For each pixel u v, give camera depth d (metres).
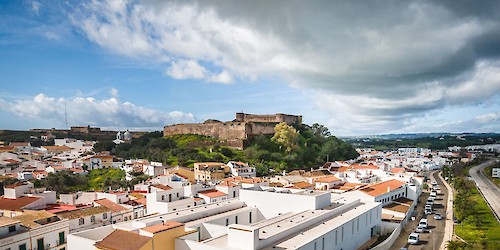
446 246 79.94
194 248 51.78
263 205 79.19
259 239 52.25
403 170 178.75
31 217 67.50
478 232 90.94
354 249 72.25
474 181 189.38
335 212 74.75
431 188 169.88
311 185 128.12
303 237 57.22
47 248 64.56
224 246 52.44
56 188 139.50
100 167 183.88
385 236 86.75
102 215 81.69
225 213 72.81
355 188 117.44
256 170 173.38
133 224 58.81
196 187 104.31
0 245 56.03
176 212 67.94
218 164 166.12
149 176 154.38
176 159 194.00
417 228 93.50
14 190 87.69
